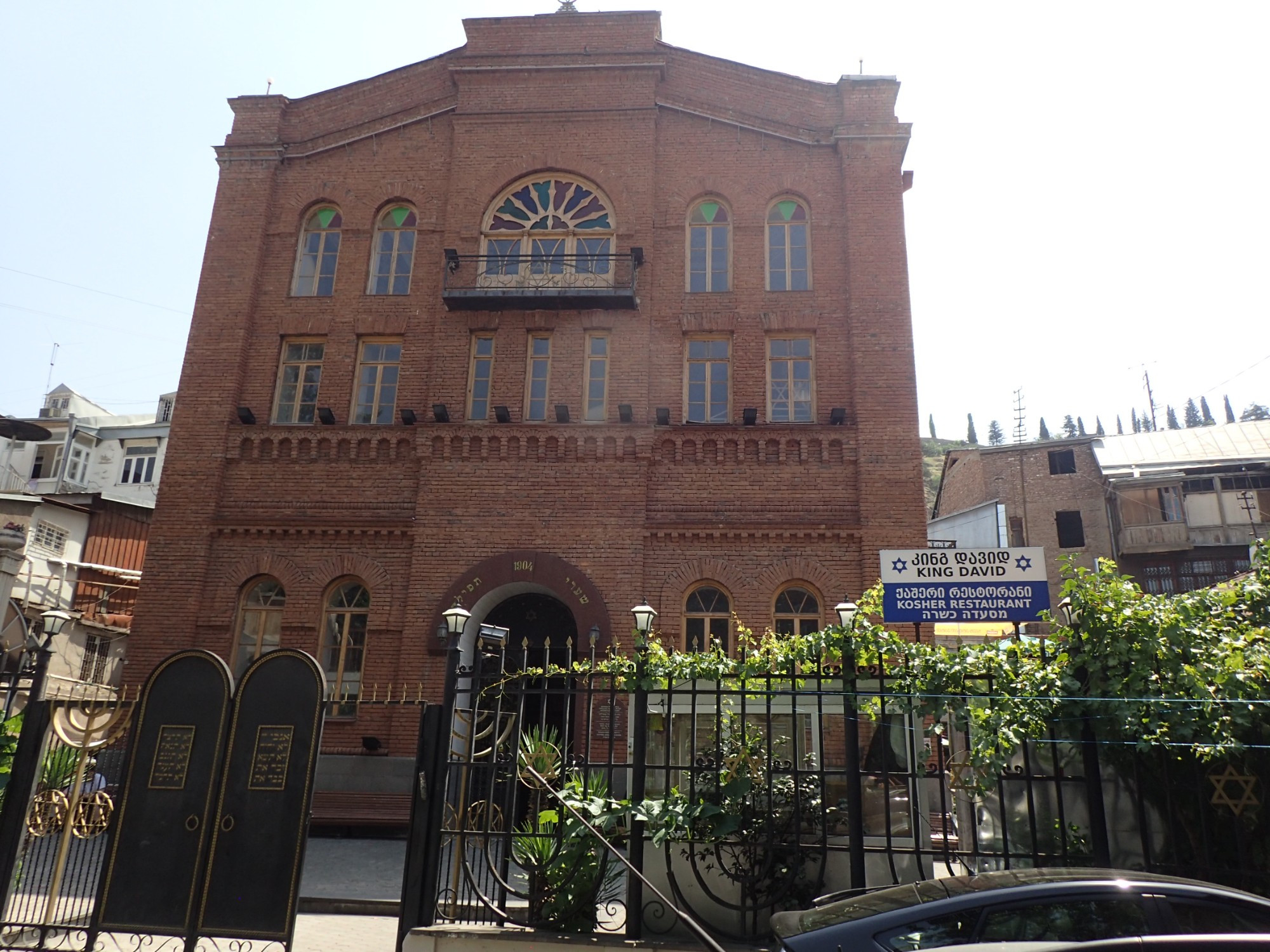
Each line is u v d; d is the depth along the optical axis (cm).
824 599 1552
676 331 1722
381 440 1689
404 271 1833
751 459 1628
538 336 1750
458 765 800
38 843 978
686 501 1617
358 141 1895
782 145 1811
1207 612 770
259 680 803
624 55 1842
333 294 1814
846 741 752
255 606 1645
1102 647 732
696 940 719
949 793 1056
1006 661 747
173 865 764
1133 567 3647
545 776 839
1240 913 501
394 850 1348
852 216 1734
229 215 1861
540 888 762
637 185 1788
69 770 891
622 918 857
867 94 1795
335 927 917
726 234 1795
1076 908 502
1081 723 727
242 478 1695
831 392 1669
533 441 1644
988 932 495
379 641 1587
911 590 885
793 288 1750
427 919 746
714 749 827
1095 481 3812
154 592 1627
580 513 1608
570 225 1794
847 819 798
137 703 816
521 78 1861
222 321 1786
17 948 770
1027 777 728
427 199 1844
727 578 1574
